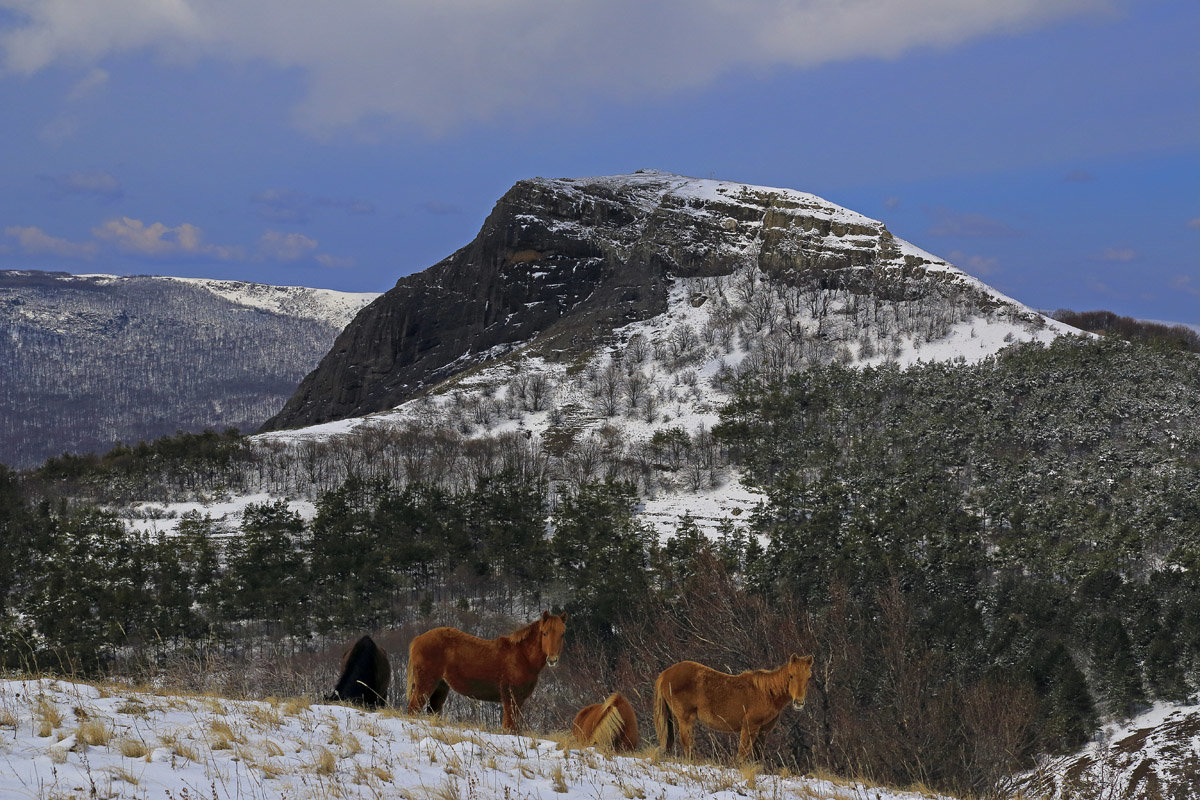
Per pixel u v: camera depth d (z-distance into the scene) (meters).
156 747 8.33
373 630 69.81
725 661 32.72
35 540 85.19
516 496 97.56
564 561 81.25
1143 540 75.50
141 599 68.06
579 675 36.12
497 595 80.56
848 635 38.44
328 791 7.94
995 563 73.19
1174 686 55.31
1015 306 166.62
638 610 52.00
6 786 6.86
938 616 57.94
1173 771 46.94
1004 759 29.70
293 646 63.38
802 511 90.00
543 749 10.87
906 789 13.73
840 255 192.62
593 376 159.88
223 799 7.35
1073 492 86.75
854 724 27.83
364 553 81.62
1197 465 90.62
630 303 194.38
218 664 15.25
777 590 59.84
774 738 25.12
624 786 9.49
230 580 76.19
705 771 11.55
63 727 8.61
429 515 90.81
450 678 13.12
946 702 31.81
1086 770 46.19
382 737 10.27
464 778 8.97
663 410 141.62
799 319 169.00
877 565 66.12
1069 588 67.81
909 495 87.19
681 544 78.31
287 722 10.39
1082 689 52.78
